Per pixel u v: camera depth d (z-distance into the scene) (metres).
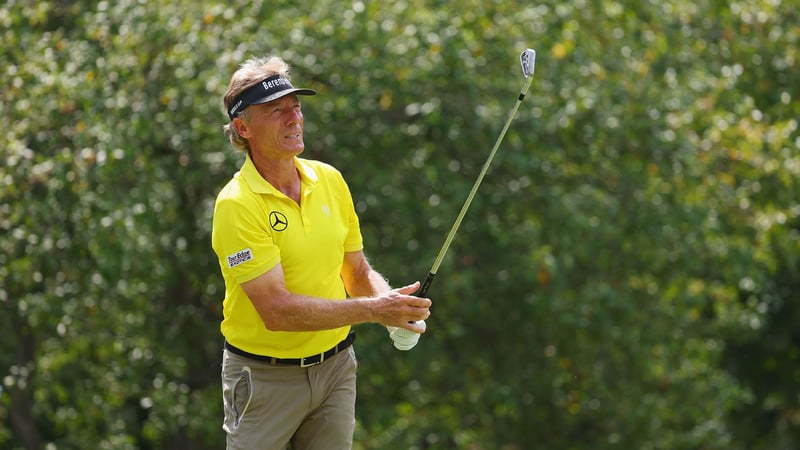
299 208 13.89
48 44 36.16
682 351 44.19
